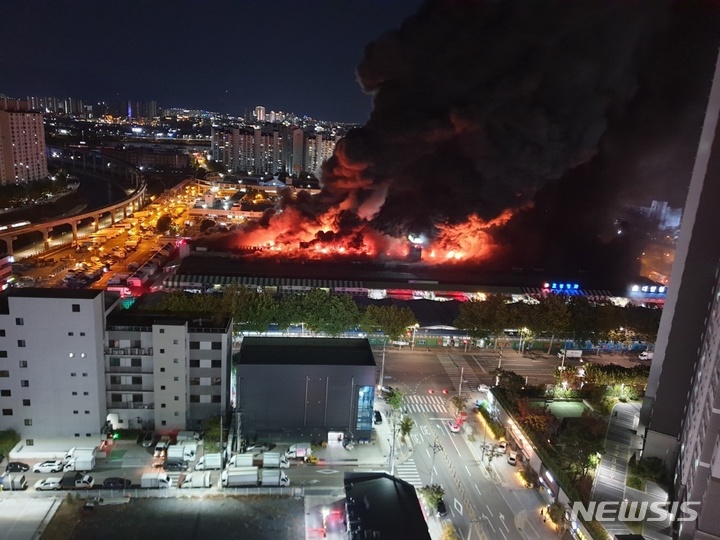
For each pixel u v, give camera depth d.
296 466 76.38
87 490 68.25
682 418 71.12
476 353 119.94
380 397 97.06
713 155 66.56
